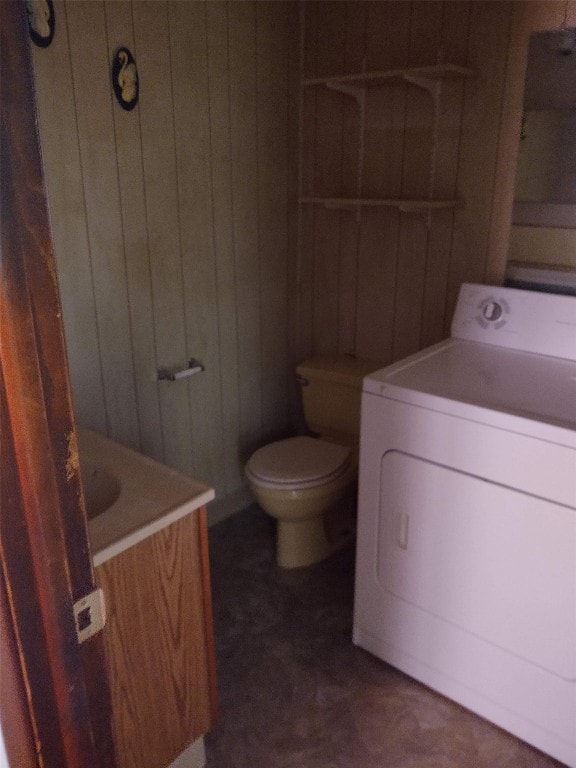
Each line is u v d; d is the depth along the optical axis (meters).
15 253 0.54
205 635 1.51
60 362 0.61
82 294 1.98
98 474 1.51
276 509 2.26
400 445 1.72
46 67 1.73
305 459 2.33
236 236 2.46
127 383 2.19
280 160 2.56
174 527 1.35
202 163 2.25
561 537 1.49
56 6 1.71
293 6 2.43
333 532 2.62
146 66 1.98
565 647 1.56
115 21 1.86
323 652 2.03
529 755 1.69
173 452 2.44
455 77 2.13
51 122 1.77
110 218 2.00
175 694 1.47
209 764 1.66
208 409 2.55
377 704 1.84
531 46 1.96
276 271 2.69
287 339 2.85
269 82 2.42
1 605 0.59
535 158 2.03
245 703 1.84
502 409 1.52
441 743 1.72
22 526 0.59
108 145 1.93
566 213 2.00
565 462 1.43
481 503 1.60
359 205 2.51
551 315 1.95
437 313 2.41
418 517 1.74
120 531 1.25
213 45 2.17
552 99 1.95
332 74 2.46
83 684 0.70
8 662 0.61
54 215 1.84
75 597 0.68
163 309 2.25
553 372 1.81
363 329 2.66
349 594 2.29
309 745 1.71
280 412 2.93
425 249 2.38
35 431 0.59
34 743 0.66
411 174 2.34
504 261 2.18
